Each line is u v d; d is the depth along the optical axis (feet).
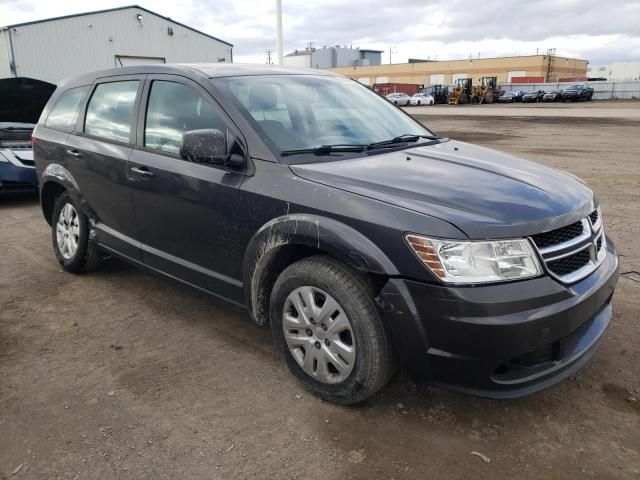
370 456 8.43
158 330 12.66
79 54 80.64
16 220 23.45
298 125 11.32
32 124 29.50
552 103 166.20
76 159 14.74
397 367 9.11
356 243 8.50
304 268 9.39
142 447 8.65
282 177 9.83
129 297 14.57
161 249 12.67
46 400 9.91
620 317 13.01
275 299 10.07
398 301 8.24
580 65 305.12
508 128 69.51
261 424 9.20
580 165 36.86
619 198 26.13
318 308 9.41
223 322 13.05
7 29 73.87
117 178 13.23
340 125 12.03
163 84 12.58
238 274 10.86
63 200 16.12
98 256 15.81
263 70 12.92
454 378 8.27
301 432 8.99
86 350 11.75
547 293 8.09
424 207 8.41
